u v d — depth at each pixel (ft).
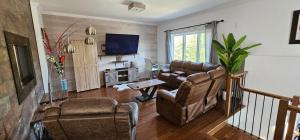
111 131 4.75
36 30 10.36
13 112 4.60
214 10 14.03
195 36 16.72
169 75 15.21
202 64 14.84
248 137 7.90
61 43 14.16
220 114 9.64
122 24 18.28
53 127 4.44
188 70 16.15
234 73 10.27
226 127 8.82
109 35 16.55
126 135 4.92
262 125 10.82
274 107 10.12
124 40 17.87
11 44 4.98
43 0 10.41
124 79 18.65
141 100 12.05
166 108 8.80
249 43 12.05
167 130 8.02
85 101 4.57
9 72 4.66
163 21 19.40
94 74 16.08
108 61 17.97
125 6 12.30
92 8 12.80
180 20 17.80
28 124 5.98
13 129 4.49
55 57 12.39
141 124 8.63
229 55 11.08
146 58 20.53
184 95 7.51
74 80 15.71
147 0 10.92
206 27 14.79
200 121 8.85
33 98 7.21
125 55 19.21
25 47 6.93
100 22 16.67
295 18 9.57
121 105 4.62
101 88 16.44
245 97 11.05
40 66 10.61
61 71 12.26
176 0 10.96
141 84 12.11
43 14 13.53
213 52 14.42
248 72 11.19
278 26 10.37
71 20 14.98
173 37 19.45
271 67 10.11
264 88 10.52
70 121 4.30
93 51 15.83
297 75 9.13
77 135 4.79
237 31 12.69
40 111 7.04
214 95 9.98
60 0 10.51
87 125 4.46
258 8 11.21
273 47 10.78
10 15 5.59
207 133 7.80
